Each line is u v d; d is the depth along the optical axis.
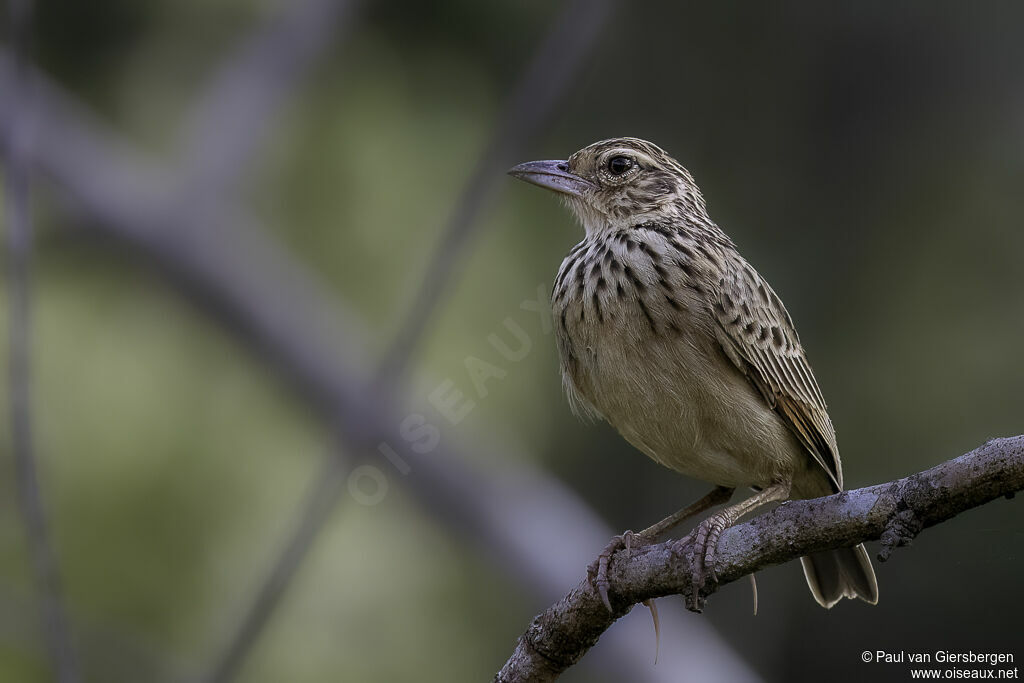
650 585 7.07
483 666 12.99
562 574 12.74
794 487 9.02
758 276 8.91
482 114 13.95
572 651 7.33
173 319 13.71
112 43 14.68
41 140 13.48
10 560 12.09
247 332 13.39
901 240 14.05
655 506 13.59
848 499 6.48
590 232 9.85
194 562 12.62
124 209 13.53
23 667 11.39
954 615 12.68
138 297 13.78
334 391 13.02
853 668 12.88
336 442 9.61
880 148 14.31
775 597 13.43
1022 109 14.23
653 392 8.34
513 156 9.16
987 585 12.51
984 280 13.84
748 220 14.29
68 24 14.45
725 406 8.36
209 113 14.05
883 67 14.38
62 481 12.65
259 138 14.02
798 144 14.42
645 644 12.95
